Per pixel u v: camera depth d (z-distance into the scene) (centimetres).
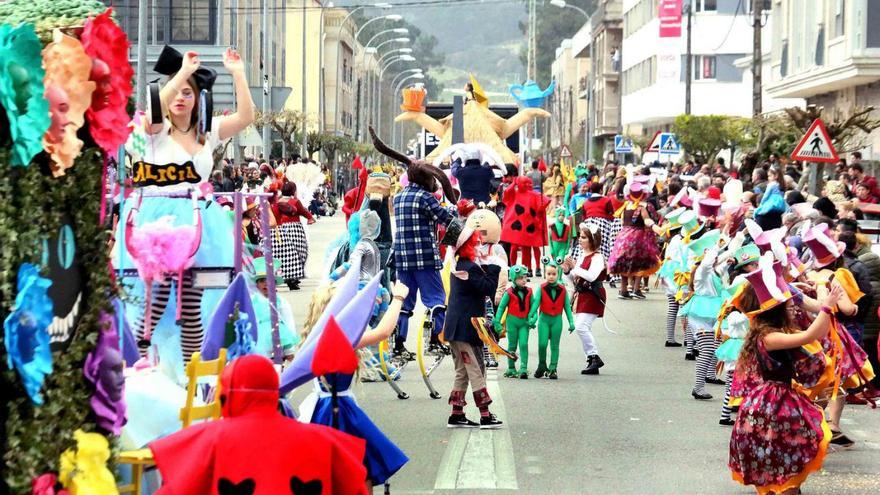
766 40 12825
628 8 16100
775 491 1702
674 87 13412
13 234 897
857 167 5088
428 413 2312
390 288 3031
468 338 2150
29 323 899
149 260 1647
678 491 1745
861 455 2030
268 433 1035
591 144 13838
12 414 931
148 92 1730
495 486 1752
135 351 1416
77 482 1004
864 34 7012
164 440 1034
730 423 2233
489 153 5247
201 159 1758
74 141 949
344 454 1058
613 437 2106
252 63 11344
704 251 2759
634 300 4428
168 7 7969
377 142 2770
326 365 1155
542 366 2722
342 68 18188
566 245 4741
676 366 2925
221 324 1458
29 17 996
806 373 1822
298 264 4366
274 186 4750
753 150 6969
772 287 1708
